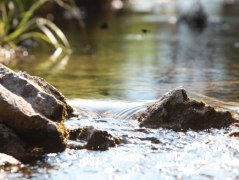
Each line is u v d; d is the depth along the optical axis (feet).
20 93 35.76
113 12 127.75
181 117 36.81
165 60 65.72
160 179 29.04
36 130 33.53
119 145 33.99
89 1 132.98
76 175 29.78
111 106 41.52
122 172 30.09
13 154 32.55
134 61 65.00
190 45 78.74
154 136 35.35
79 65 61.87
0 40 71.05
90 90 47.34
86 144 33.83
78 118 39.14
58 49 73.61
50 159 32.19
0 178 29.27
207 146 33.60
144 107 40.91
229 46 77.36
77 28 97.14
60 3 82.94
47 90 39.19
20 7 79.66
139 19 113.50
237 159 31.55
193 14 108.17
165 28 99.86
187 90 47.14
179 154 32.48
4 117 33.17
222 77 53.62
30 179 29.22
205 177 29.19
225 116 37.11
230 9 132.46
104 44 79.66
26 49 73.05
